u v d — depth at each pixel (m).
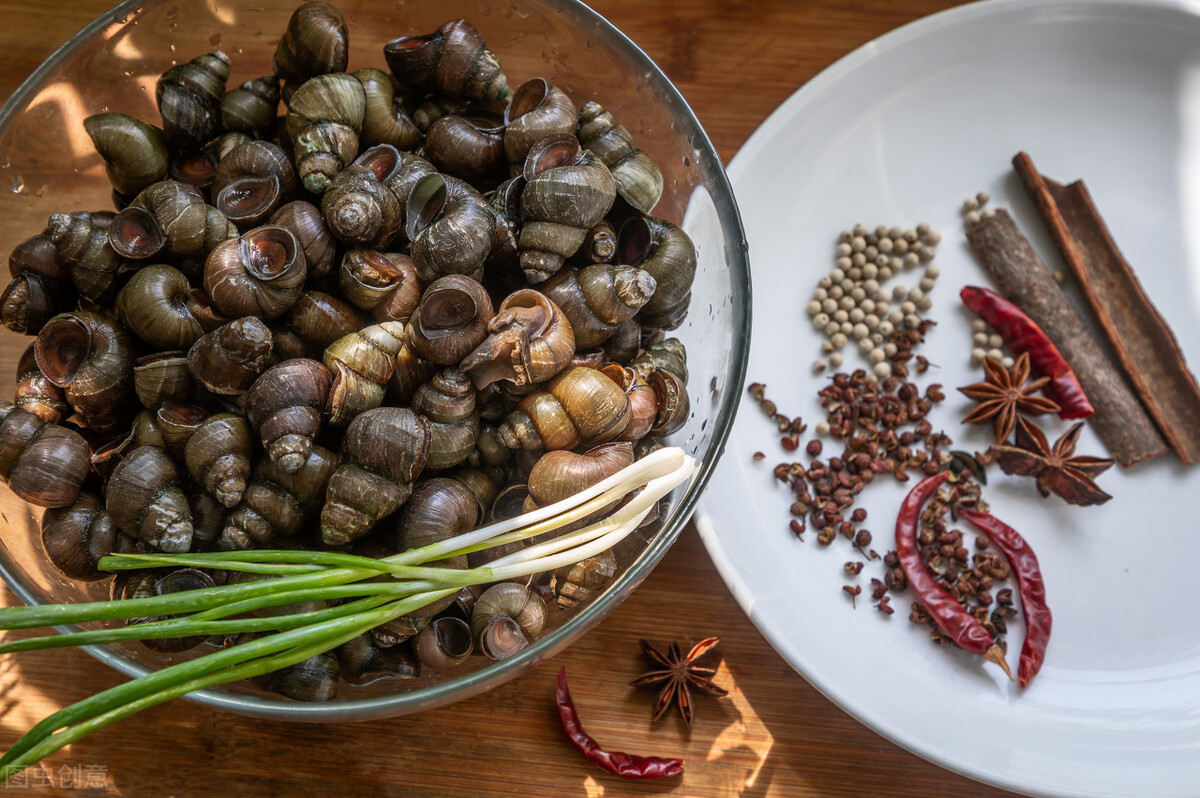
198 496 0.27
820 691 0.34
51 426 0.28
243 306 0.27
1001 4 0.40
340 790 0.34
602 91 0.34
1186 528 0.37
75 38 0.31
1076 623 0.36
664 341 0.31
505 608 0.28
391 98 0.30
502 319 0.27
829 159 0.40
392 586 0.26
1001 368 0.39
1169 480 0.38
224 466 0.26
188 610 0.25
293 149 0.29
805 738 0.35
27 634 0.34
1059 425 0.39
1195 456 0.38
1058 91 0.41
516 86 0.35
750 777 0.35
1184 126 0.41
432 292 0.26
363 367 0.27
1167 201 0.40
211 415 0.27
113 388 0.27
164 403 0.27
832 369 0.40
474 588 0.28
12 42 0.38
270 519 0.26
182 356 0.27
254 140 0.30
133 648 0.28
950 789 0.35
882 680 0.35
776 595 0.36
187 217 0.27
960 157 0.41
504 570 0.27
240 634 0.27
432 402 0.27
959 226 0.41
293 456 0.26
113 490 0.26
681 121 0.32
